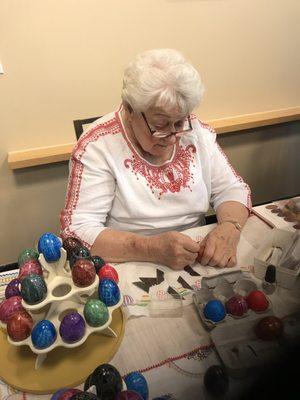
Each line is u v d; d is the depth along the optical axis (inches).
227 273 32.6
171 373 23.3
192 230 40.3
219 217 42.3
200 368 23.4
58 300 24.3
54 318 25.2
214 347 24.8
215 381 19.4
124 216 41.0
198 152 43.3
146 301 29.7
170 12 65.3
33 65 60.4
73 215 38.4
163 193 40.6
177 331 26.7
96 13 60.4
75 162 39.4
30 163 64.6
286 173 98.2
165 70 32.5
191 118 43.1
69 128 67.8
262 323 22.9
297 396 14.5
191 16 67.3
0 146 64.9
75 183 38.9
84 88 65.5
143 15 63.7
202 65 73.4
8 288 26.5
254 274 32.5
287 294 28.1
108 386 19.7
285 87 85.0
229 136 84.6
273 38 77.0
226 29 71.6
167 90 32.1
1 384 23.5
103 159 38.7
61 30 59.5
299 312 24.2
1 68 58.7
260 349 19.0
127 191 39.4
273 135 89.7
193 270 33.7
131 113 35.9
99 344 25.6
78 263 25.3
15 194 69.6
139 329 27.0
